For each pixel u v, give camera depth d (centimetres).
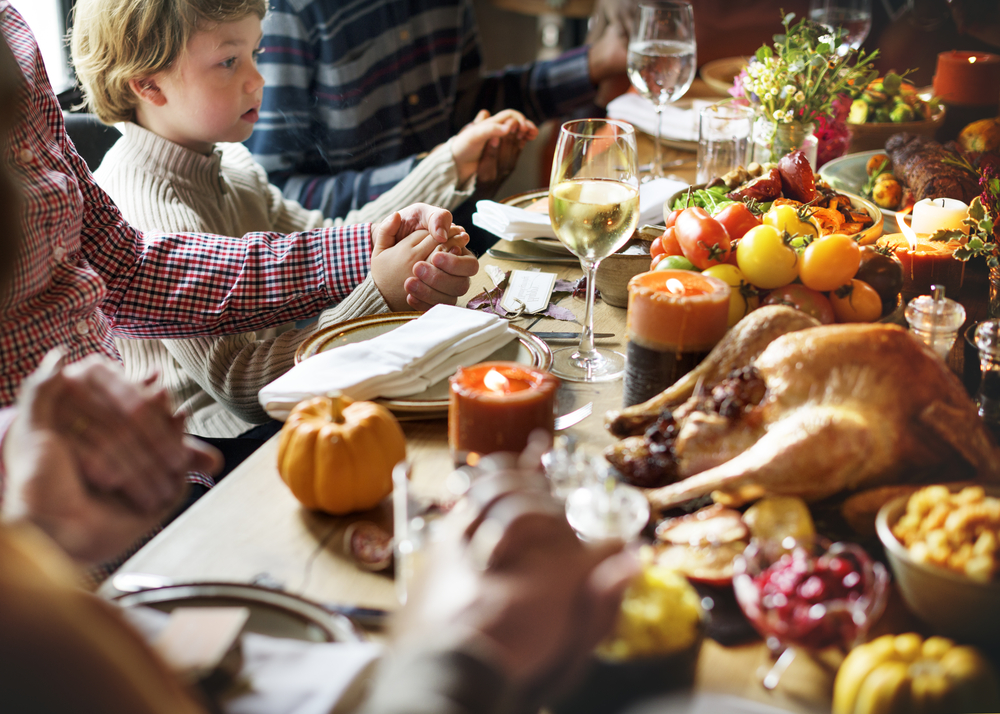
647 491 69
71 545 57
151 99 151
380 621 60
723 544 63
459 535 47
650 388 83
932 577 54
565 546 47
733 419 70
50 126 120
